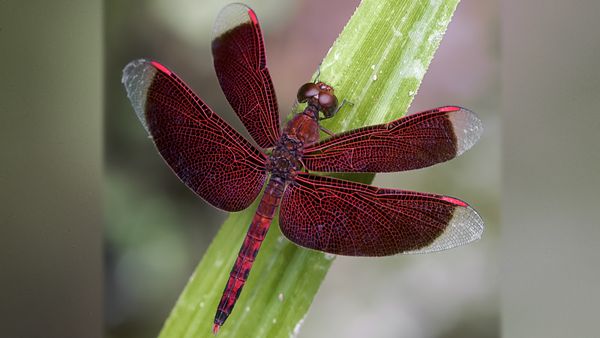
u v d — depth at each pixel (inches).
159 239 10.9
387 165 9.4
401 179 11.3
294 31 11.2
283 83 11.2
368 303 11.2
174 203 11.0
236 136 9.4
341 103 9.4
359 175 9.5
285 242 9.5
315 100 9.4
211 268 9.5
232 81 9.4
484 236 11.2
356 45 9.5
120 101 11.0
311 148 9.4
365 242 9.3
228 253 9.5
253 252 9.3
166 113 9.3
